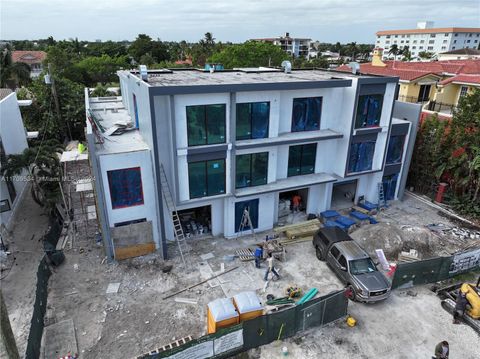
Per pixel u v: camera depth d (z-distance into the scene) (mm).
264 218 21469
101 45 136375
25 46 125688
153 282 17047
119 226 18188
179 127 17156
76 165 23016
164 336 13977
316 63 101688
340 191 27219
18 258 18750
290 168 21672
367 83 20297
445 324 14883
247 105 18375
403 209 25109
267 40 165500
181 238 20406
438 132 24578
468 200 24266
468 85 36781
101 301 15781
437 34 161375
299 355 13273
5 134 24562
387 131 22453
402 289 16891
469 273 18234
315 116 21375
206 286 16844
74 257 18844
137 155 17141
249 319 12875
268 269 17156
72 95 41312
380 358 13234
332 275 17797
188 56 125000
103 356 13031
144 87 16406
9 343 10359
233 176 19078
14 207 23391
